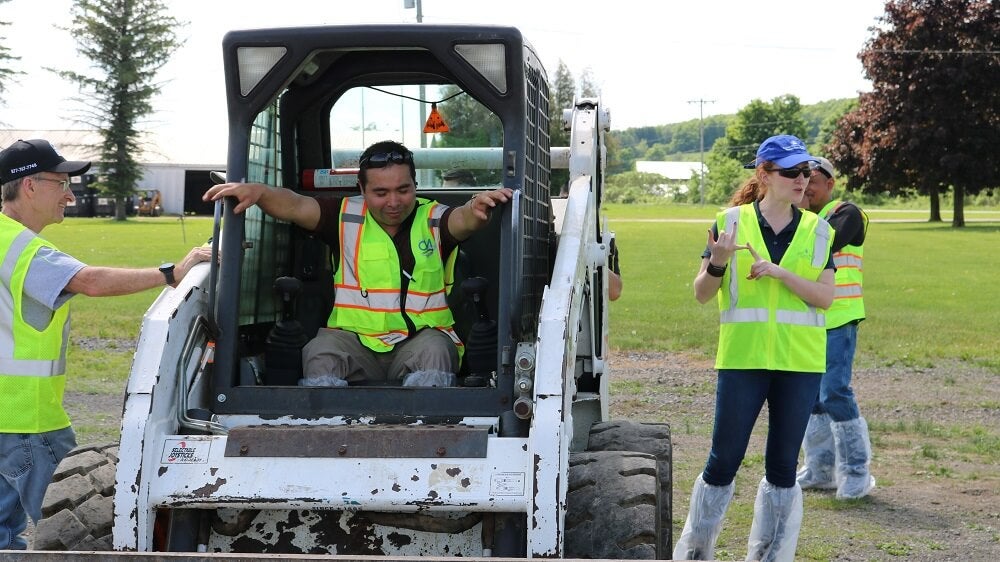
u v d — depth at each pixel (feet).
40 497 15.69
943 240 143.64
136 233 146.10
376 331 14.43
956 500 23.53
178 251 107.45
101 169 228.63
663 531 15.30
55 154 16.21
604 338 17.75
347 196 16.05
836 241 21.80
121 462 12.18
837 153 207.00
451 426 12.72
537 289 15.12
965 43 186.91
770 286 16.67
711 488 17.31
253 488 12.14
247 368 13.89
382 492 12.03
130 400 12.43
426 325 14.49
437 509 11.96
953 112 186.19
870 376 41.01
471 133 16.99
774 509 17.24
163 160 250.57
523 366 12.82
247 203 13.64
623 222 215.72
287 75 13.74
